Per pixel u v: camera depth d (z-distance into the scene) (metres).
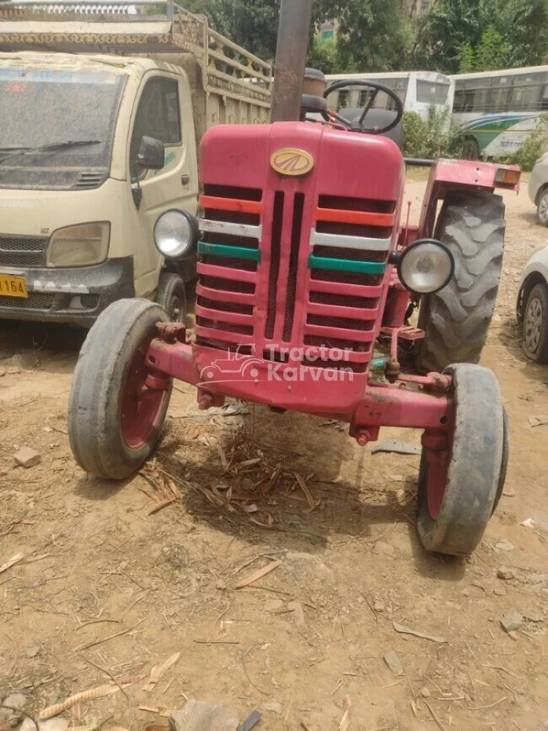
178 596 2.64
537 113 19.25
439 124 21.34
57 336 5.64
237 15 24.64
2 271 4.66
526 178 18.36
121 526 3.03
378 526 3.22
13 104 4.93
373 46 28.17
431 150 21.41
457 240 4.42
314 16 27.47
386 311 4.26
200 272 2.74
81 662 2.32
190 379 3.17
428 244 2.68
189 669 2.31
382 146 2.40
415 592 2.79
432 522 2.96
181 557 2.85
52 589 2.64
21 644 2.37
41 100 4.93
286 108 3.11
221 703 2.19
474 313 4.41
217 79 6.54
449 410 2.91
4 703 2.13
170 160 5.62
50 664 2.30
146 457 3.52
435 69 29.08
